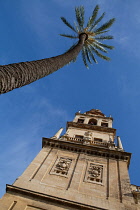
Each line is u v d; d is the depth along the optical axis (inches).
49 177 800.9
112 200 697.0
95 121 1622.8
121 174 840.9
